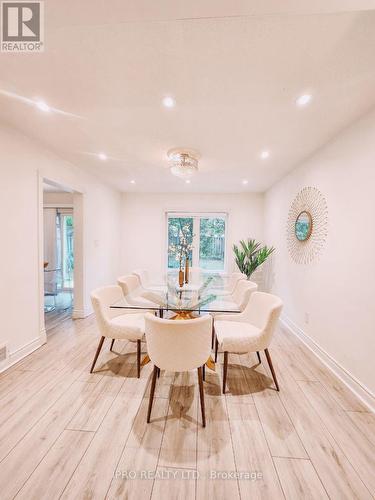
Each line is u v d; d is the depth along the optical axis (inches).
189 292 109.1
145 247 212.2
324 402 74.5
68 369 90.7
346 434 62.2
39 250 107.6
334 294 93.7
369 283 75.3
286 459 54.8
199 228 212.5
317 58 54.8
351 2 37.4
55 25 43.6
